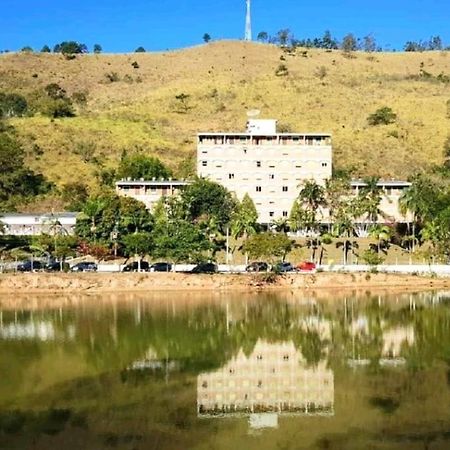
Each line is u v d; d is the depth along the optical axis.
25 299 127.25
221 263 153.00
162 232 144.38
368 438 51.53
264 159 188.38
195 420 56.41
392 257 156.62
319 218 174.12
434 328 96.75
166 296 129.62
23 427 54.41
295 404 60.59
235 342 88.56
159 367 74.94
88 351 83.19
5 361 77.25
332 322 102.25
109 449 49.72
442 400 60.84
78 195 195.00
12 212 184.50
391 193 184.12
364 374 71.25
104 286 135.00
